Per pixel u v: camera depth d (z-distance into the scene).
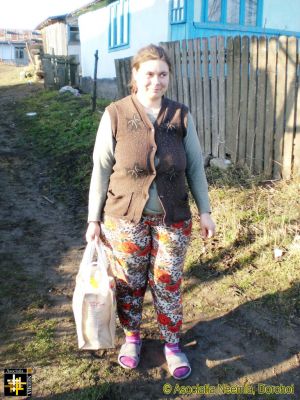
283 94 4.78
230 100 5.45
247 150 5.32
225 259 3.79
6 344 3.03
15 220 5.12
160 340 3.03
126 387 2.66
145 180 2.34
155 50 2.26
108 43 12.00
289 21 8.69
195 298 3.42
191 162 2.48
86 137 7.69
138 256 2.51
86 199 5.62
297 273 3.44
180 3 7.55
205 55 5.69
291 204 4.33
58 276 3.91
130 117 2.31
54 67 13.64
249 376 2.71
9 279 3.84
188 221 2.48
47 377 2.74
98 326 2.47
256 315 3.16
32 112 10.48
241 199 4.61
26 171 6.77
